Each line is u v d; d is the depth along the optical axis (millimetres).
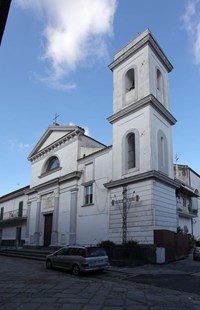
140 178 20891
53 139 32719
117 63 26688
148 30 24312
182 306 8570
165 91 25844
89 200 25594
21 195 38438
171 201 22172
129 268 16828
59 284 11883
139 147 22125
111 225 22375
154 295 10016
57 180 29188
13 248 32969
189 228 30734
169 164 23578
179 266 17438
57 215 28578
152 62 24531
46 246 29734
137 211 20625
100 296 9703
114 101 25906
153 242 19078
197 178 37969
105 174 24438
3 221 39875
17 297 9469
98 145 31016
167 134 24281
